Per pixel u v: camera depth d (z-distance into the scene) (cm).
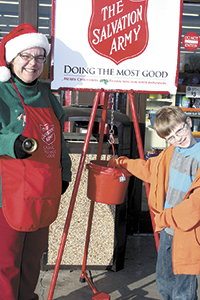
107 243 229
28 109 143
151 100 294
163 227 144
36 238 157
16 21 305
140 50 166
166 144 302
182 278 144
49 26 280
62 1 158
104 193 169
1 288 143
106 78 165
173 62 169
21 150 126
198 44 298
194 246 138
